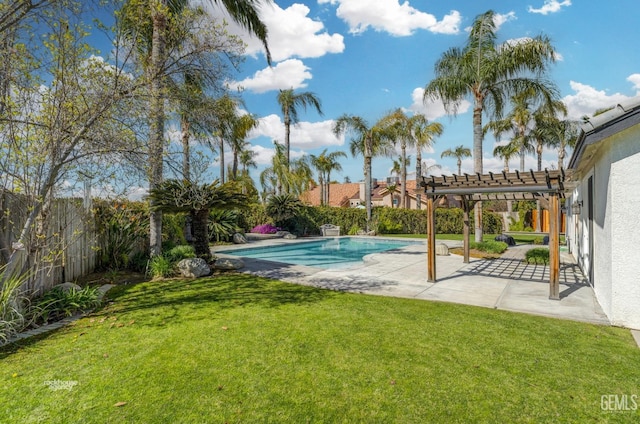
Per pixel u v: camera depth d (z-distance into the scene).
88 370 3.55
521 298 6.68
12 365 3.66
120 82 6.02
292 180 26.00
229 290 7.19
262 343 4.25
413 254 13.85
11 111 5.09
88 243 8.40
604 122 4.75
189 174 7.88
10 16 5.09
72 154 5.83
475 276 9.04
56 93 5.46
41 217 5.77
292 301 6.29
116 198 7.71
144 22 6.59
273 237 21.80
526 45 13.40
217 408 2.90
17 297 5.11
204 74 7.43
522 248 15.86
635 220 4.97
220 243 18.27
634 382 3.35
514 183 7.07
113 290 7.18
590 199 7.82
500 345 4.23
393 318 5.27
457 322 5.11
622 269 5.05
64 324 5.02
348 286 7.71
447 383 3.31
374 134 23.69
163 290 7.18
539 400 3.04
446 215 27.47
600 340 4.44
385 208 27.52
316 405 2.95
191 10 7.64
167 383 3.29
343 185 50.28
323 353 3.96
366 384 3.29
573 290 7.39
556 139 27.17
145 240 10.51
